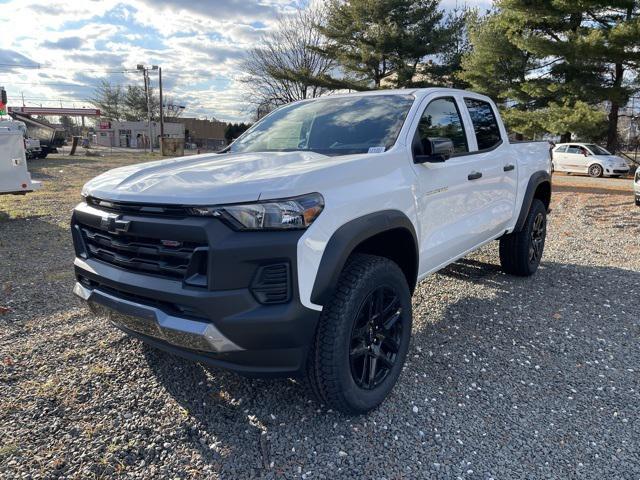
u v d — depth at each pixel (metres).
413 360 3.43
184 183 2.46
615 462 2.43
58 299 4.46
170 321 2.34
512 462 2.41
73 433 2.55
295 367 2.38
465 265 5.91
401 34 27.88
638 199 11.17
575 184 17.28
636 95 21.52
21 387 2.96
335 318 2.46
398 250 3.15
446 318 4.21
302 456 2.43
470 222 3.99
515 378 3.22
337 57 31.38
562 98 21.48
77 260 2.89
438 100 3.77
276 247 2.24
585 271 5.75
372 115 3.52
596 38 18.47
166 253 2.37
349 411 2.65
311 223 2.33
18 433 2.54
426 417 2.77
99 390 2.95
